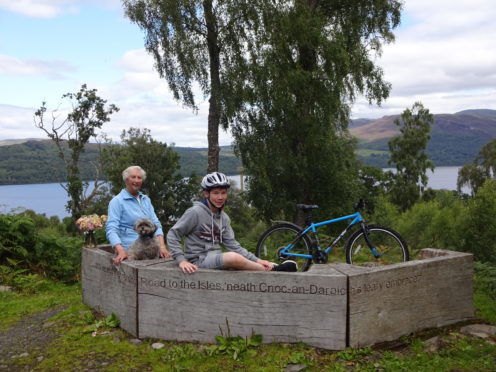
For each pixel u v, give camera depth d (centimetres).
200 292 367
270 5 1962
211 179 381
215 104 2127
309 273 347
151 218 497
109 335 398
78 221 696
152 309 383
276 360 330
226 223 398
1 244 722
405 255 492
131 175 488
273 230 573
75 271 738
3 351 382
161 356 351
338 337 341
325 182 2244
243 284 356
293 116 2077
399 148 4706
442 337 369
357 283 342
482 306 457
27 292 636
